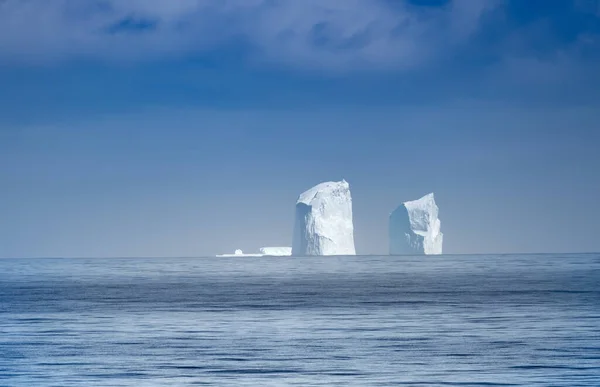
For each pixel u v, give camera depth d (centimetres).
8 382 9775
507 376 9869
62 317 17412
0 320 16788
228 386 9475
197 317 17275
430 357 11312
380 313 17862
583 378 9681
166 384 9612
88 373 10306
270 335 13988
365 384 9531
